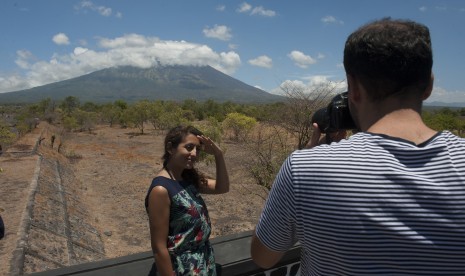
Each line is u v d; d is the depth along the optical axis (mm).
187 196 2180
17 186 14148
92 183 19562
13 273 7332
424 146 1148
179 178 2303
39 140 27234
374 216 1097
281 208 1237
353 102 1309
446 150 1143
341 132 1605
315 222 1161
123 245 11953
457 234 1065
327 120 1542
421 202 1086
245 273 2307
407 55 1130
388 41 1140
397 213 1088
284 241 1297
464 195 1088
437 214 1077
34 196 12805
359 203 1114
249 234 2592
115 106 64500
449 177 1102
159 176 2209
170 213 2141
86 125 46625
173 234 2143
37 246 9102
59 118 55531
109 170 22531
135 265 2100
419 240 1067
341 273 1157
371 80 1183
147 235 12781
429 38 1208
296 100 12328
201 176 2492
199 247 2189
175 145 2279
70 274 1938
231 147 20656
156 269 2096
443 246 1064
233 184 15789
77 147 31641
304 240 1231
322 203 1151
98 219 14133
